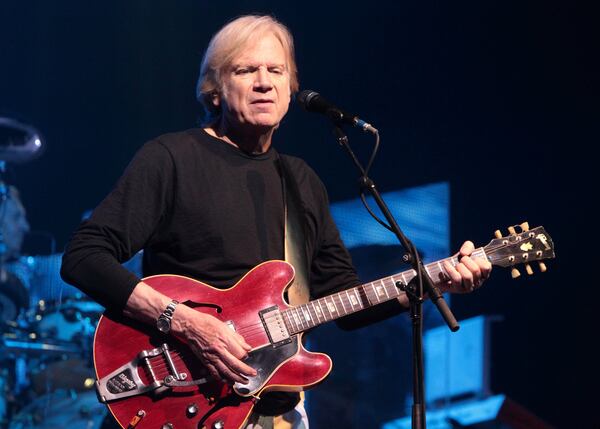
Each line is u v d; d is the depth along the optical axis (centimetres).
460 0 1925
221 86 723
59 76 1936
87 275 662
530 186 1930
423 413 631
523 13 1908
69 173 1936
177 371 668
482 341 1852
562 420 1886
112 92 1958
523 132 1938
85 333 1512
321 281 782
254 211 715
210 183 706
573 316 1900
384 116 1964
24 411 1477
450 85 1950
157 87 1964
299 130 1978
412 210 1944
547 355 1900
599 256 1900
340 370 1705
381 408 1697
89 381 1490
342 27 1959
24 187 1909
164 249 706
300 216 736
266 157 742
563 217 1919
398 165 1958
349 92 1969
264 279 700
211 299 685
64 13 1923
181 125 1969
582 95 1909
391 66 1962
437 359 1847
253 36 718
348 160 1967
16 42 1911
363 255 1855
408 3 1941
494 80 1941
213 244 698
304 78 1967
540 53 1917
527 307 1908
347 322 771
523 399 1892
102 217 680
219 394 670
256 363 680
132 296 659
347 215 1955
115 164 1955
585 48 1895
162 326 656
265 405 690
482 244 1927
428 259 1933
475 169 1944
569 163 1920
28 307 1562
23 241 1864
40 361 1515
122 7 1942
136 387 662
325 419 1680
